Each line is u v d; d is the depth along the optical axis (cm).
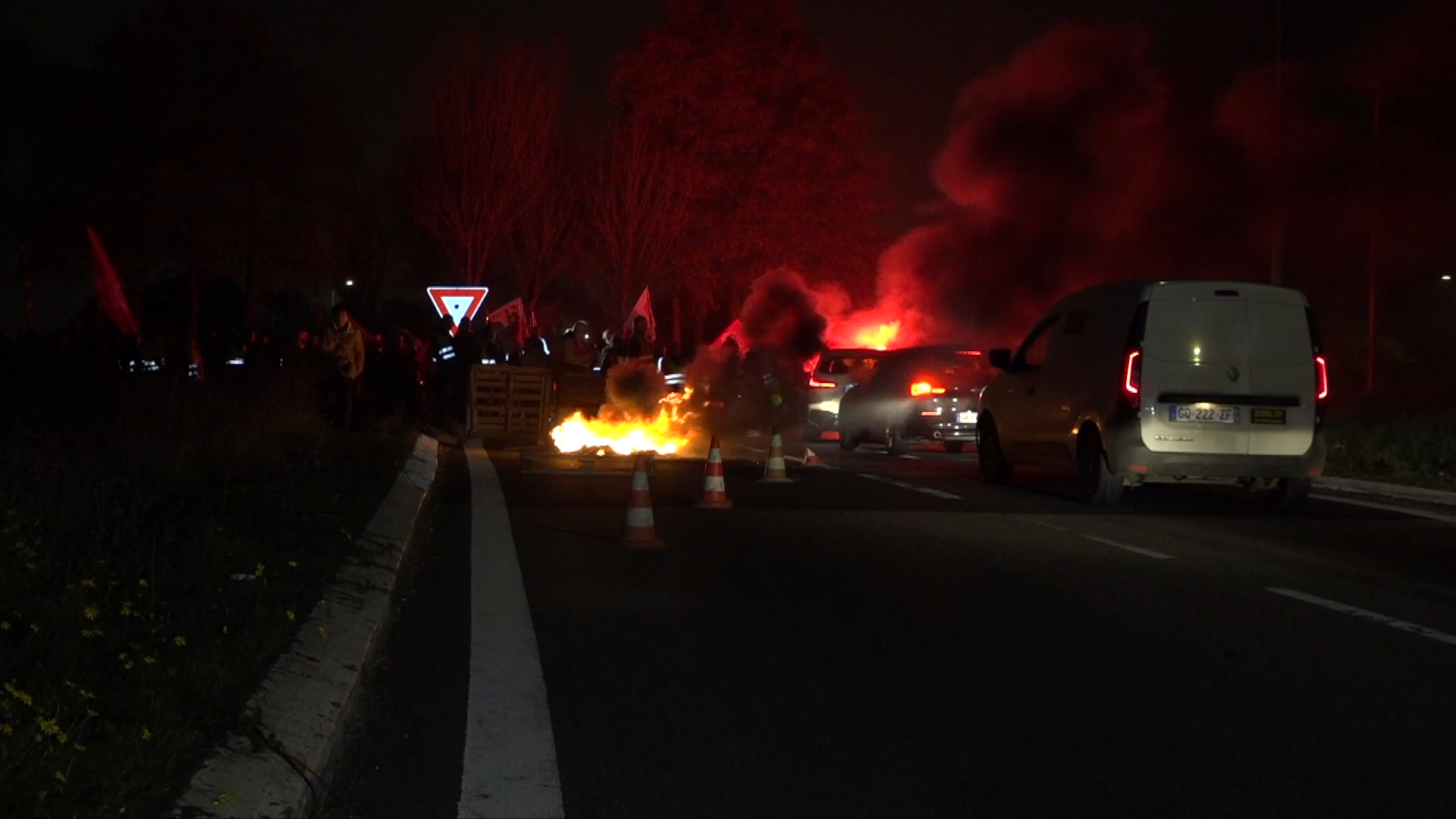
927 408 2242
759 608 951
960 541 1266
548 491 1642
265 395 1909
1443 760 629
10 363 1770
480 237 3988
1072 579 1070
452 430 2627
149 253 4800
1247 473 1487
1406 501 1662
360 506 1319
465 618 916
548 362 2627
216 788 530
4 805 475
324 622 818
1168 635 877
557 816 552
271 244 4912
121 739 543
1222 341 1488
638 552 1185
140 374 1930
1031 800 574
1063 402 1605
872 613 938
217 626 759
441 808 561
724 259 4456
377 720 680
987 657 815
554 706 707
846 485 1756
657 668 785
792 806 565
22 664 620
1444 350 3588
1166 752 638
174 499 1166
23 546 784
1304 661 810
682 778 598
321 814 553
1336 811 564
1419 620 924
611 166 4272
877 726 677
